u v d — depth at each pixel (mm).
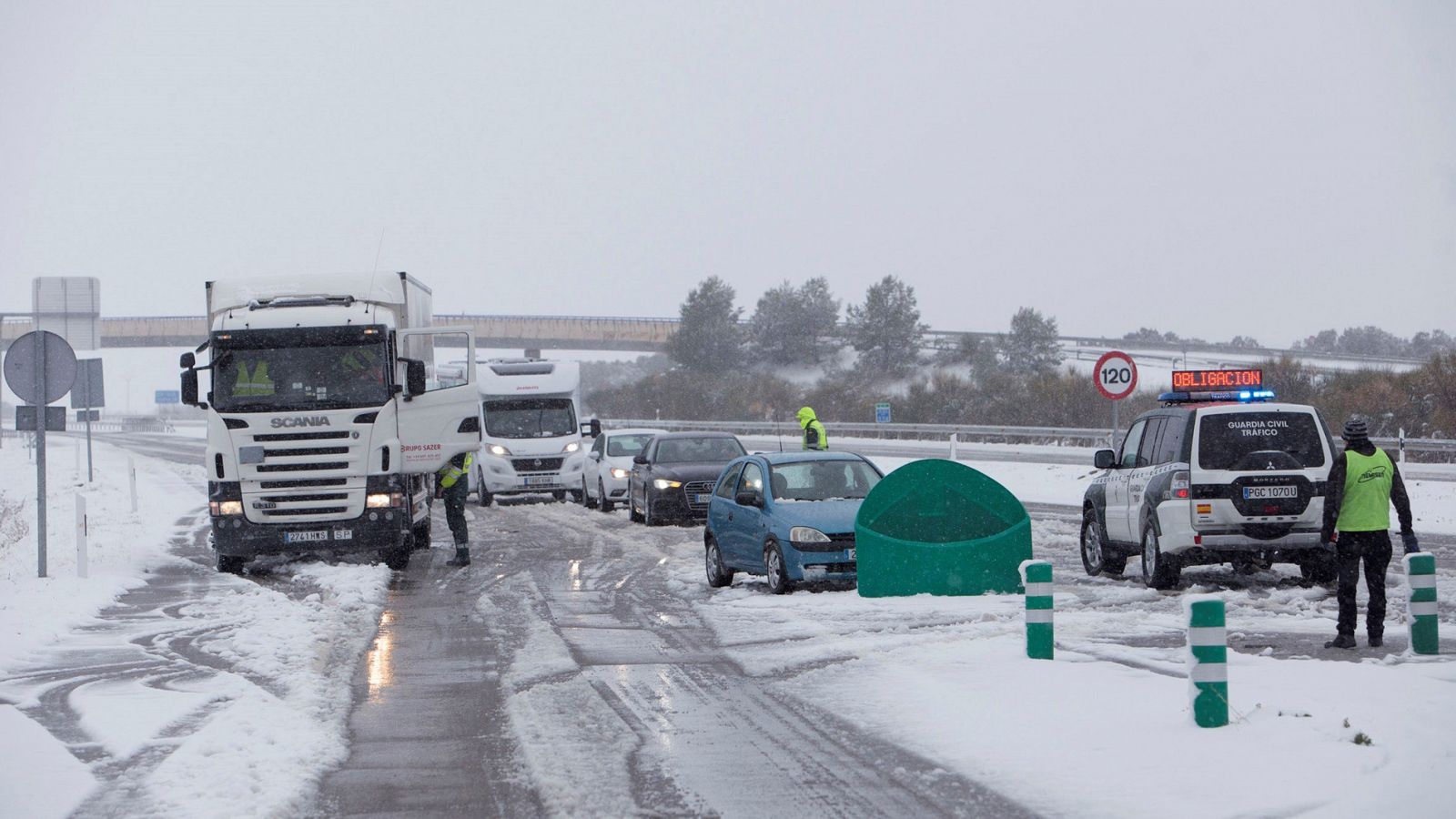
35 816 17141
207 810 17141
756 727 21953
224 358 47812
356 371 47844
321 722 22766
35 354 44312
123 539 60250
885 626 32375
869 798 17578
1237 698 22344
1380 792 16625
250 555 48094
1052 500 72062
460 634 33188
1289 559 36938
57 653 30922
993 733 20719
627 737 21344
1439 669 24719
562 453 83062
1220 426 36656
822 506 39656
